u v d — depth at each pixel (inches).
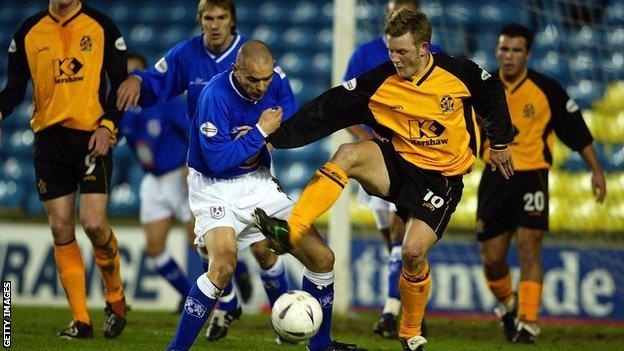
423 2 2165.4
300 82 2210.9
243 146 779.4
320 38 2310.5
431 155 798.5
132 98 946.7
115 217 1743.4
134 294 1578.5
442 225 796.6
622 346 1088.2
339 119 801.6
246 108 823.1
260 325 1211.2
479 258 1488.7
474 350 989.2
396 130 800.3
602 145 1785.2
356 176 791.7
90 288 1577.3
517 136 1107.3
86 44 940.6
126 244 1590.8
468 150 813.2
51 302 1588.3
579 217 1604.3
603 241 1507.1
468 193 1669.5
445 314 1487.5
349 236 1362.0
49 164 943.7
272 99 876.6
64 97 933.8
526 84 1110.4
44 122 940.0
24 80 960.3
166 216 1363.2
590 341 1136.2
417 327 828.6
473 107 821.9
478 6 2180.1
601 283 1466.5
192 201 836.0
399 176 800.9
